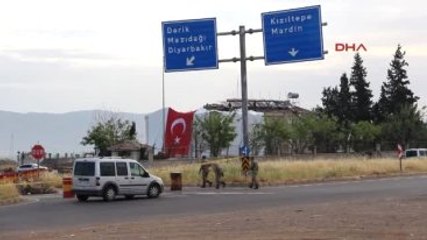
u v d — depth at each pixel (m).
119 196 31.48
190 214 21.20
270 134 76.69
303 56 40.25
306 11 40.22
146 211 23.34
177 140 57.06
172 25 41.94
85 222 19.95
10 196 30.56
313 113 92.44
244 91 42.41
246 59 41.94
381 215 17.02
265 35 41.09
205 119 73.12
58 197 33.59
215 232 14.71
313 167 45.75
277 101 99.75
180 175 36.19
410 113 90.81
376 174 48.84
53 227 18.72
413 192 28.22
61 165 73.25
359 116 109.88
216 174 37.91
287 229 14.64
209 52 41.69
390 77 110.38
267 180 41.28
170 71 41.88
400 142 89.56
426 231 13.70
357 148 87.88
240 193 31.91
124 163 30.45
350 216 16.97
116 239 14.20
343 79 113.00
